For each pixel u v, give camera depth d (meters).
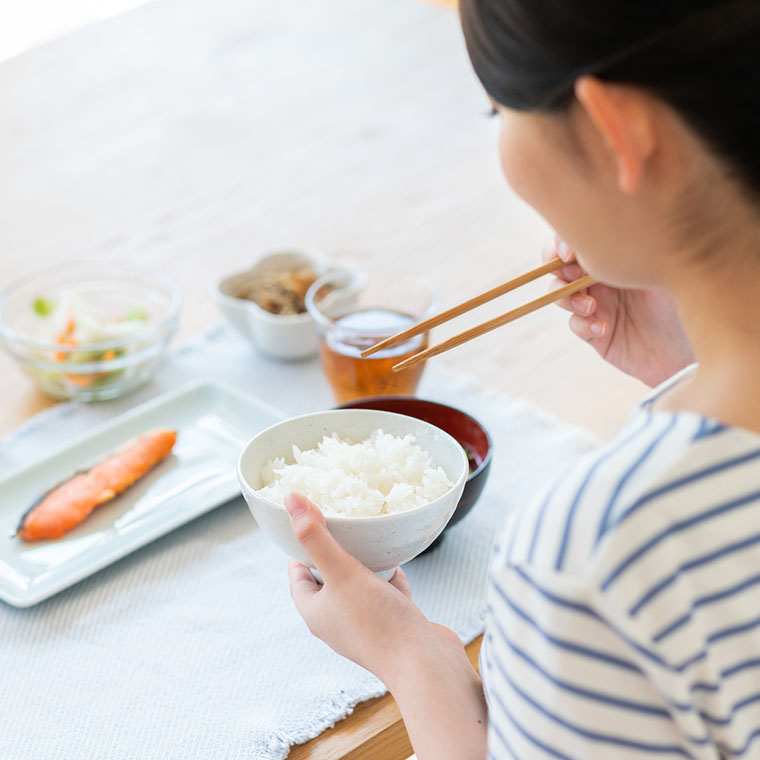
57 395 1.50
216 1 2.38
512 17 0.88
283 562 1.33
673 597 0.90
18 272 1.66
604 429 1.45
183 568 1.32
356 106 2.00
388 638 1.11
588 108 0.87
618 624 0.90
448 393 1.49
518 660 0.97
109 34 2.24
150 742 1.19
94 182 1.83
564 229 1.01
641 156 0.88
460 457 1.20
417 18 2.30
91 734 1.19
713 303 0.96
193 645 1.26
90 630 1.27
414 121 1.96
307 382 1.52
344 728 1.20
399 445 1.21
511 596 0.95
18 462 1.42
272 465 1.21
